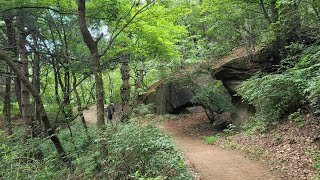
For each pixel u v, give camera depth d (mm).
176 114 21469
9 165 6734
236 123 14656
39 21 10000
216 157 9773
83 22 7766
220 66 14836
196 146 12734
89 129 8914
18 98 15922
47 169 6945
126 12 9484
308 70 9242
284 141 9133
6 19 9500
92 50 8086
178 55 15328
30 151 7676
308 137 8430
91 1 8891
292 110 10602
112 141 6578
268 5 12711
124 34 11477
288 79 9633
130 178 6180
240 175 7645
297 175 6902
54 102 14742
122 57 12539
